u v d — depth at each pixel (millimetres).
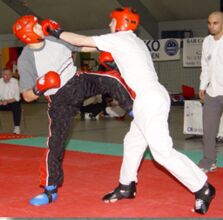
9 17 17688
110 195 3766
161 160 3320
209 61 4738
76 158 5770
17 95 8570
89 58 14898
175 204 3652
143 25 16109
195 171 3342
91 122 10555
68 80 3654
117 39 3359
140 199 3814
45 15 17266
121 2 15367
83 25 17656
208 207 3420
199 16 15758
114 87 3625
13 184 4418
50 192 3734
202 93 4883
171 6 15648
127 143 3697
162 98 3305
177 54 13320
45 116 12258
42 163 3764
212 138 4781
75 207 3607
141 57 3379
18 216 3367
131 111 3623
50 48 3586
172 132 8531
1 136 8141
